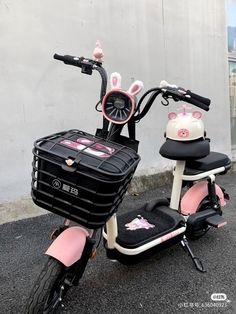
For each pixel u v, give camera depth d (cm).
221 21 515
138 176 437
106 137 209
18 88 334
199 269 251
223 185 471
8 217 336
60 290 185
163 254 277
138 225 237
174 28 454
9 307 212
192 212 273
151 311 210
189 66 479
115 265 260
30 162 350
